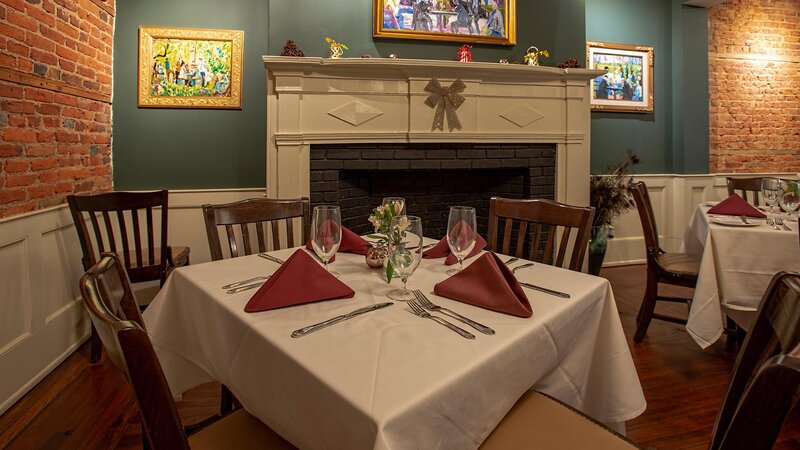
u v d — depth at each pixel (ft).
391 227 3.59
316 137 9.72
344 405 2.15
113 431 5.62
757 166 14.80
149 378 1.89
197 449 3.00
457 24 11.09
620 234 14.35
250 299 3.48
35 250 6.91
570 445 2.90
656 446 5.30
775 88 14.73
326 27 10.42
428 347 2.67
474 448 2.53
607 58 13.69
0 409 5.96
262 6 10.88
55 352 7.32
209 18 10.66
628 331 8.85
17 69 6.71
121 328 1.84
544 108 11.23
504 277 3.49
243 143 10.99
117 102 10.29
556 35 11.85
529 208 5.76
